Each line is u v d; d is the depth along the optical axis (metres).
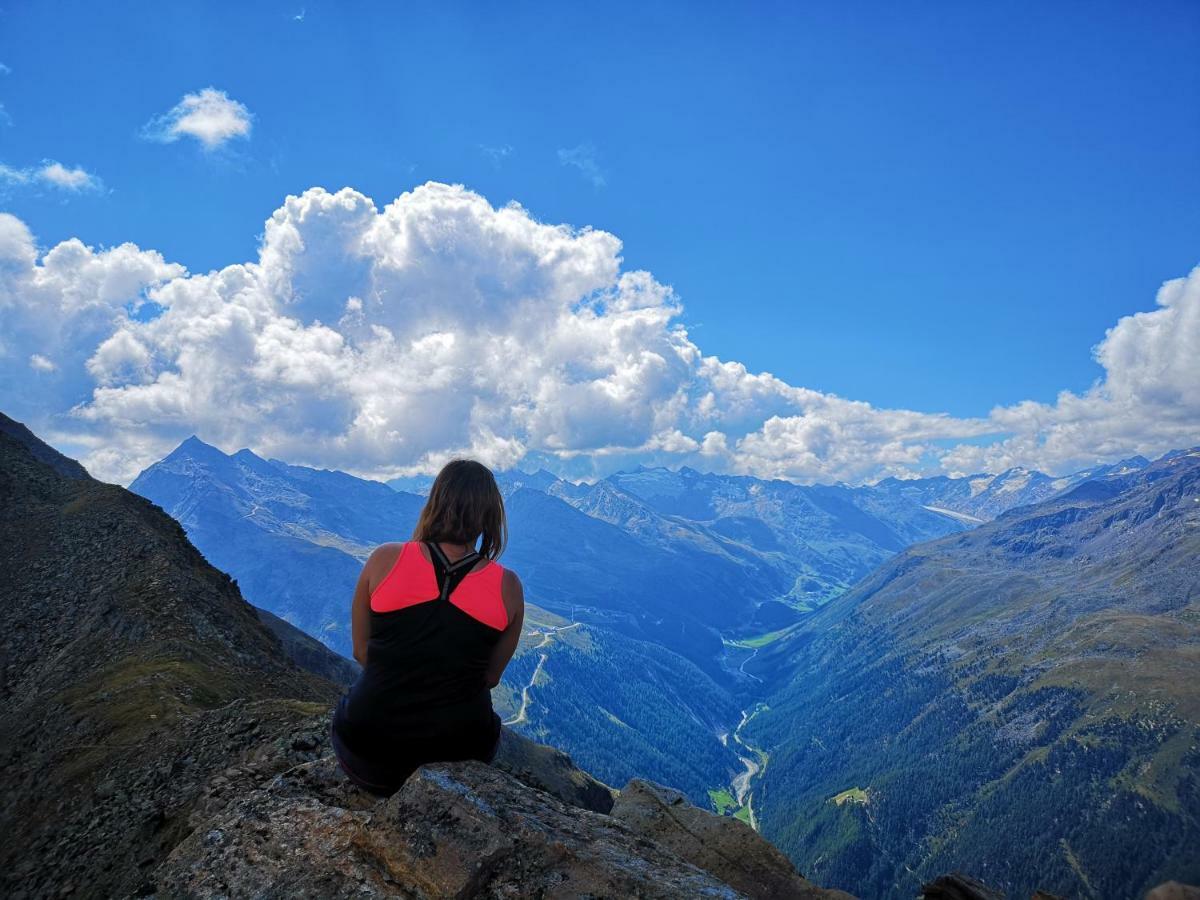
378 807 2.12
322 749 3.33
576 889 1.90
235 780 3.13
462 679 2.14
